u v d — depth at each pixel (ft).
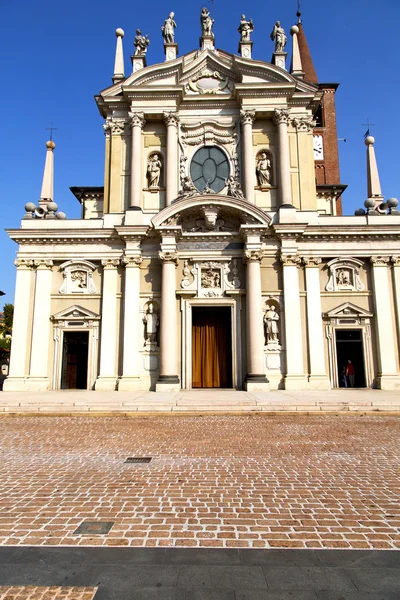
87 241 84.53
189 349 81.35
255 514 20.39
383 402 55.11
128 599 13.42
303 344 81.20
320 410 52.95
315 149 140.77
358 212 86.99
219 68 90.89
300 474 26.81
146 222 85.30
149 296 82.38
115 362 80.89
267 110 86.94
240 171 87.35
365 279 84.28
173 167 85.92
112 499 22.41
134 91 86.79
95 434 40.09
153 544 17.24
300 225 81.46
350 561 15.85
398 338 81.46
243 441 36.60
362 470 27.73
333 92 143.64
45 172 93.97
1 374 146.51
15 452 32.89
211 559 16.01
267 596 13.57
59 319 83.10
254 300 79.56
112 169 87.45
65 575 14.84
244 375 80.64
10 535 18.07
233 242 84.02
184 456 31.40
